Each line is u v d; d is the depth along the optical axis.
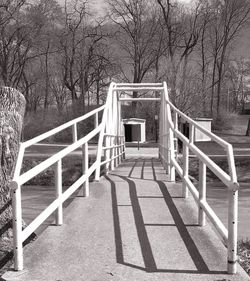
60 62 61.12
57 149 36.16
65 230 5.85
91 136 8.41
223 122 61.28
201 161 5.73
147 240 5.44
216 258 4.82
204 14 61.34
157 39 60.22
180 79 49.06
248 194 19.08
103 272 4.46
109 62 60.66
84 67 60.41
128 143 43.22
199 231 5.80
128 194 8.20
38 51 56.62
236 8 62.75
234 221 4.34
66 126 6.50
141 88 17.22
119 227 5.99
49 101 61.84
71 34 60.00
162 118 17.05
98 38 60.59
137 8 60.06
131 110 54.50
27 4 52.69
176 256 4.89
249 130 56.62
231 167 4.29
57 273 4.44
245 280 4.23
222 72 67.75
